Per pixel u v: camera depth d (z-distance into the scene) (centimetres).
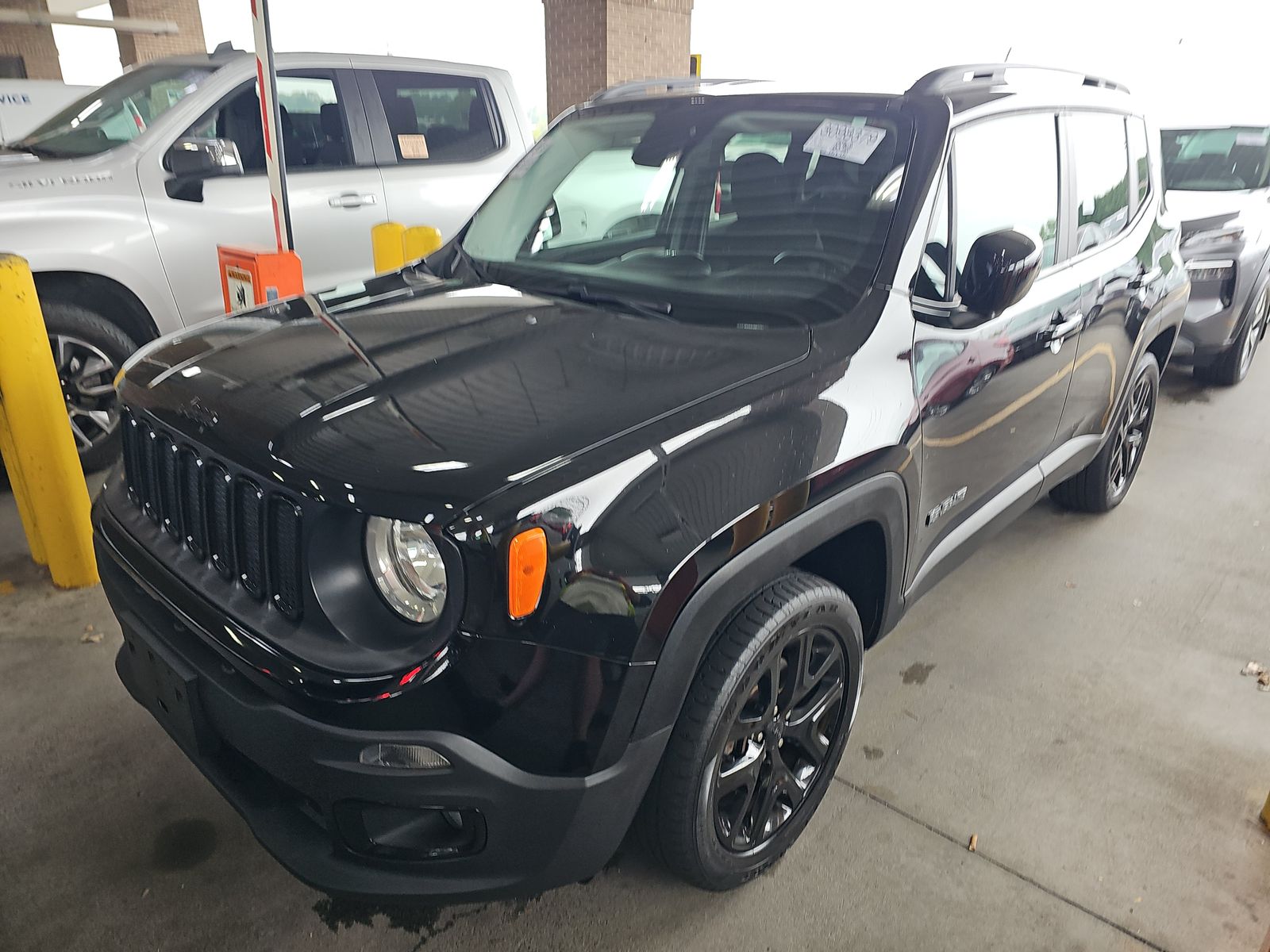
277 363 177
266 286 304
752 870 195
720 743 170
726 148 237
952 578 339
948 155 214
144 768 229
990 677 278
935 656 289
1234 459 466
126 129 415
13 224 356
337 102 457
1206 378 593
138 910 190
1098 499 377
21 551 334
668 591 148
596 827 154
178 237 400
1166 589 336
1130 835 218
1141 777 237
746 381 172
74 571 305
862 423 183
